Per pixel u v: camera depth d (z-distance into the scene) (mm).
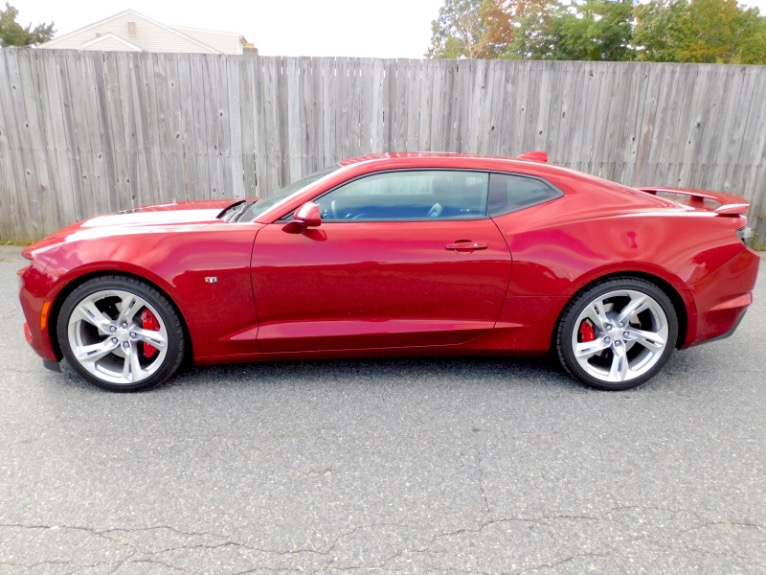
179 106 5875
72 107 5867
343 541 1920
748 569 1794
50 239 3068
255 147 6027
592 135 6168
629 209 3115
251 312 2967
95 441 2545
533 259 2979
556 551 1879
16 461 2371
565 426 2732
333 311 3008
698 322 3090
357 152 6090
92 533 1942
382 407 2918
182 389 3104
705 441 2594
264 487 2225
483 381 3254
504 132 6109
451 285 2996
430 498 2164
